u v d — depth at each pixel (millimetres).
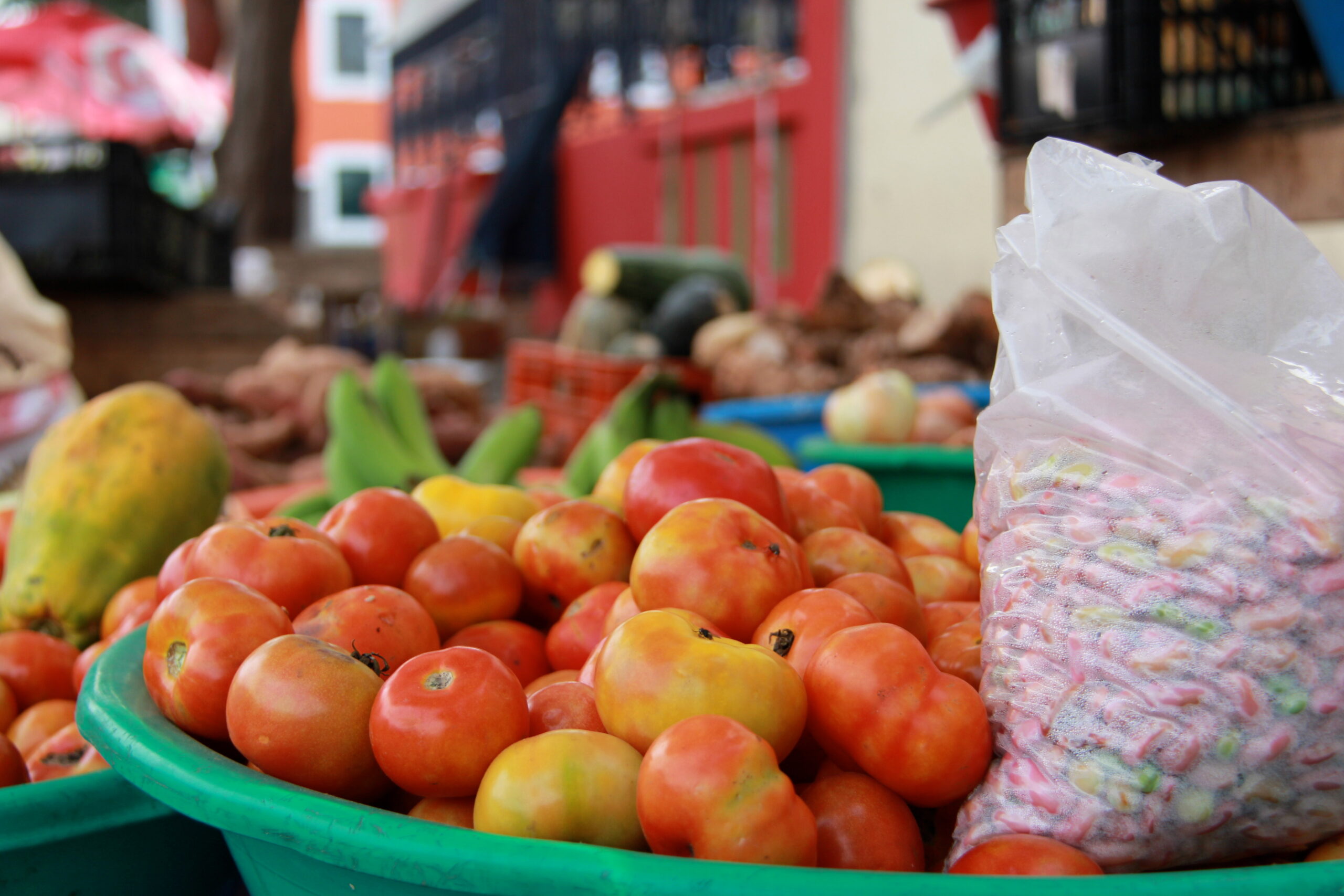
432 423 4090
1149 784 809
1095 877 692
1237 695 795
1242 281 901
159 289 5617
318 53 19688
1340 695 786
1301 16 2578
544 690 1009
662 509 1184
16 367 2938
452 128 12227
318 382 4180
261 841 854
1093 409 882
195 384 4156
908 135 6859
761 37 8430
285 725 921
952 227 6559
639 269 7133
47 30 11453
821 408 3682
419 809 932
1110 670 826
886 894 669
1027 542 895
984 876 689
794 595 1017
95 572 1714
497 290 10414
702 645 895
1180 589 812
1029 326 947
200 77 12766
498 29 10680
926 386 4344
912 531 1448
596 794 848
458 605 1232
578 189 10609
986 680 918
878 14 7039
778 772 816
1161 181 929
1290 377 872
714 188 8852
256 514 2488
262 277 10648
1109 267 912
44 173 5227
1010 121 2887
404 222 12945
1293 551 789
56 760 1290
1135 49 2535
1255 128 2541
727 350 5504
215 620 1015
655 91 10461
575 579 1246
